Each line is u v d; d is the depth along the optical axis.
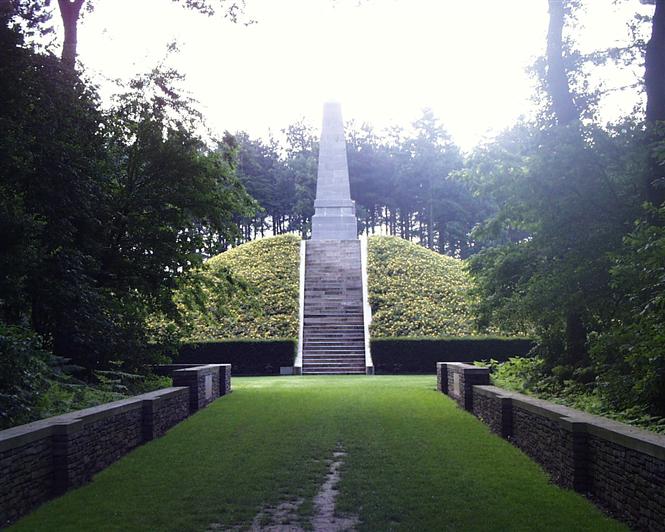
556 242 13.27
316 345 30.78
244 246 41.94
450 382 17.59
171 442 10.88
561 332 15.50
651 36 12.90
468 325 30.48
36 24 13.97
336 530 6.40
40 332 15.77
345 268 37.50
